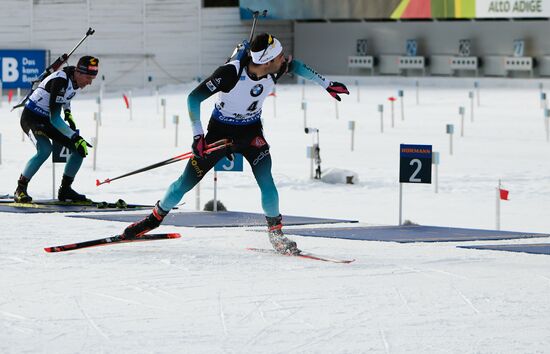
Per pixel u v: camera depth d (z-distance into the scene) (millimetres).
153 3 129500
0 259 23203
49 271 21812
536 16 113875
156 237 25406
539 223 35562
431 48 127375
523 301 19406
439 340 16469
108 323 17359
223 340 16375
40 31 125188
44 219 30547
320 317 17984
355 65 131125
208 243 26281
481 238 28594
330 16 127625
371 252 25359
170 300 19172
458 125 80125
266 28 134750
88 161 55656
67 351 15602
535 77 119688
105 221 30250
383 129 78062
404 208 39688
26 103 33500
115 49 128125
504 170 53406
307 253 24484
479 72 124188
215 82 23094
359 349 15922
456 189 45938
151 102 107812
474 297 19719
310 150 48688
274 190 24531
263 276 21594
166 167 53062
